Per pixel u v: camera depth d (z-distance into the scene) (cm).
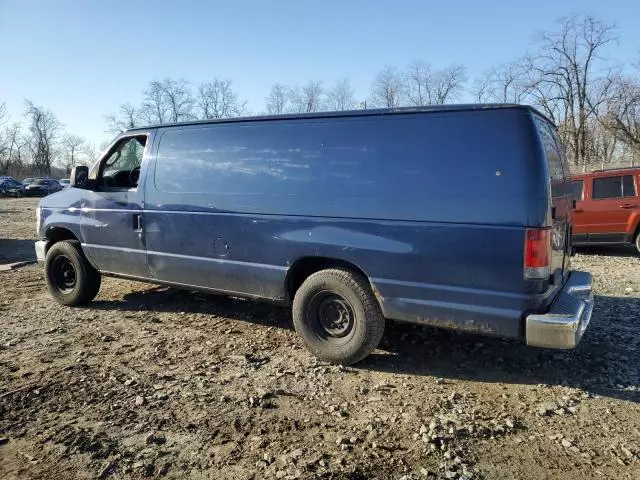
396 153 412
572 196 514
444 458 313
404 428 348
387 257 414
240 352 487
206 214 512
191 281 540
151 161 559
